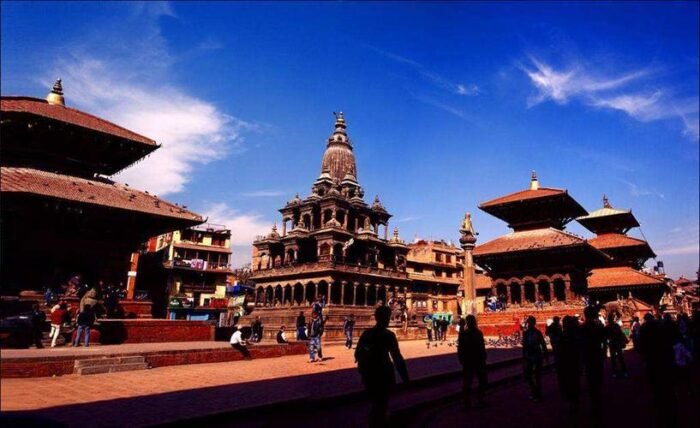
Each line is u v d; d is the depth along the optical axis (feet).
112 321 69.51
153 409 30.94
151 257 149.28
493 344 100.89
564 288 148.77
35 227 76.95
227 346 65.16
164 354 55.11
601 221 209.56
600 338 30.73
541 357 39.83
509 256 146.30
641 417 31.86
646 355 30.32
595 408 29.76
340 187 206.69
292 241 181.47
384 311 23.91
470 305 106.73
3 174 74.08
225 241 231.50
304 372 53.31
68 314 66.90
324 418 32.91
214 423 29.89
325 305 151.53
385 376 22.66
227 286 222.89
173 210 88.94
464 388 35.55
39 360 43.57
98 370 47.19
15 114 79.00
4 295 71.72
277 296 181.06
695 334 61.62
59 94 96.07
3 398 32.78
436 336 111.65
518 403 38.04
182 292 205.46
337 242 170.50
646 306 141.59
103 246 85.35
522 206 158.61
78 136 88.63
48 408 30.40
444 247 278.26
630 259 198.59
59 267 80.79
